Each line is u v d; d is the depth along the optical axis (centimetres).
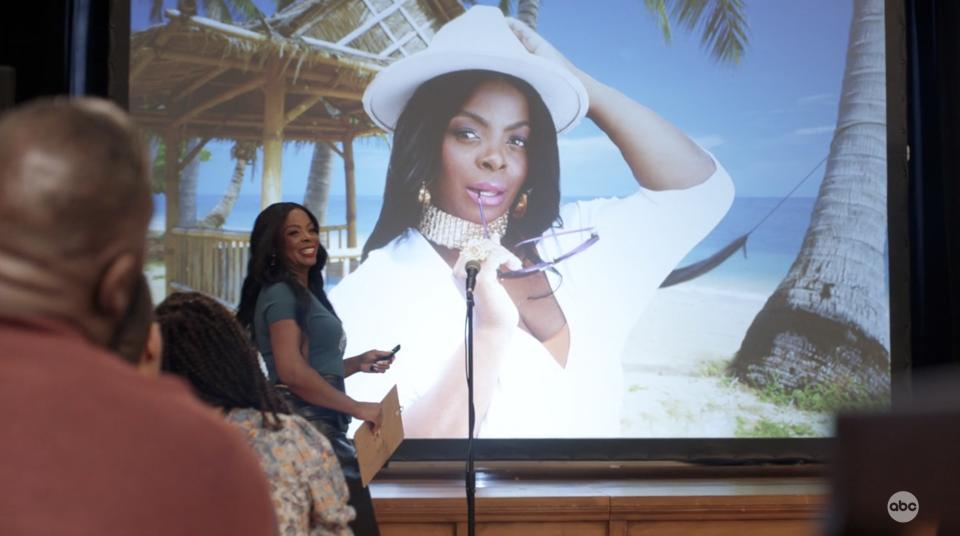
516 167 419
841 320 419
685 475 412
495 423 410
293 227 301
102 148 95
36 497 86
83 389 91
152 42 404
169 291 405
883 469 59
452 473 404
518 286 416
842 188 423
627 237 421
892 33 422
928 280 423
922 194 425
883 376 418
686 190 423
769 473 413
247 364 204
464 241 415
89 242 95
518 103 421
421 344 411
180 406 95
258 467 99
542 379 413
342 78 416
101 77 393
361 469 279
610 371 416
